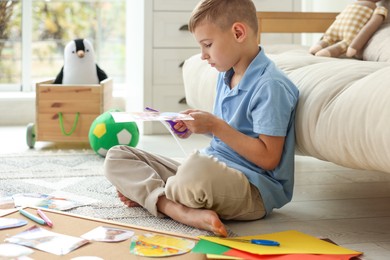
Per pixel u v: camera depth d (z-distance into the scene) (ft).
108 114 7.52
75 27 11.38
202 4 4.75
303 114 4.62
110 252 3.63
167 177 5.11
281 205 4.93
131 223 4.63
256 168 4.72
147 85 9.64
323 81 4.66
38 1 11.11
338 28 7.61
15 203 4.97
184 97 9.78
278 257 3.52
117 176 5.00
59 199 5.23
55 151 7.90
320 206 5.35
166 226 4.57
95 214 4.85
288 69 5.74
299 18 8.73
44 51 11.27
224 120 4.97
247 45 4.81
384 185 6.23
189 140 9.19
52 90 8.00
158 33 9.55
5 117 10.27
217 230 4.20
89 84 8.77
